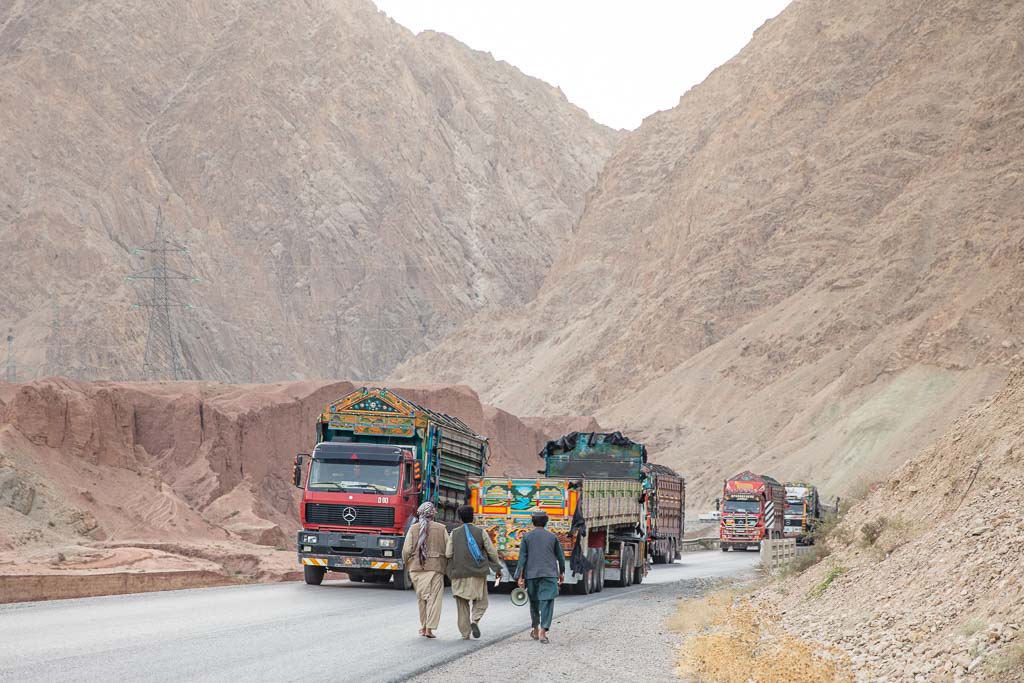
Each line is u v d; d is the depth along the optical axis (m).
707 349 141.50
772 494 66.69
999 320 104.06
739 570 47.72
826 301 130.00
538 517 20.14
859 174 145.50
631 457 41.88
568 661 17.31
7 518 40.09
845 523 31.78
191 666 15.73
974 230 120.31
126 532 44.88
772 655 17.94
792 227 147.50
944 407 99.12
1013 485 20.81
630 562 37.50
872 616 20.27
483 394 198.50
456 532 20.03
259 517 55.56
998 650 14.24
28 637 18.70
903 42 165.25
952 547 20.12
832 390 113.69
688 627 22.62
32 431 46.28
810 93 167.38
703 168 179.88
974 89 145.50
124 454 50.44
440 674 15.61
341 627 21.39
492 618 24.11
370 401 33.66
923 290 120.06
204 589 30.80
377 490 31.88
